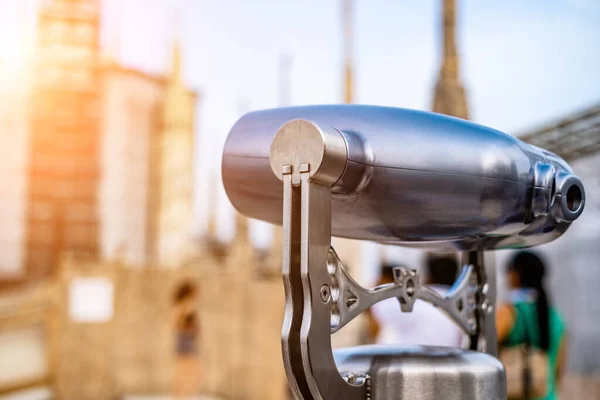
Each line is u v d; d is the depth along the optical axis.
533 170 0.41
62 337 6.12
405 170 0.38
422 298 0.44
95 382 6.14
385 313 1.77
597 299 5.30
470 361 0.39
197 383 6.00
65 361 6.11
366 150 0.37
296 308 0.34
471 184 0.39
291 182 0.34
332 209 0.40
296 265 0.34
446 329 1.67
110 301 6.22
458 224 0.42
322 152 0.33
